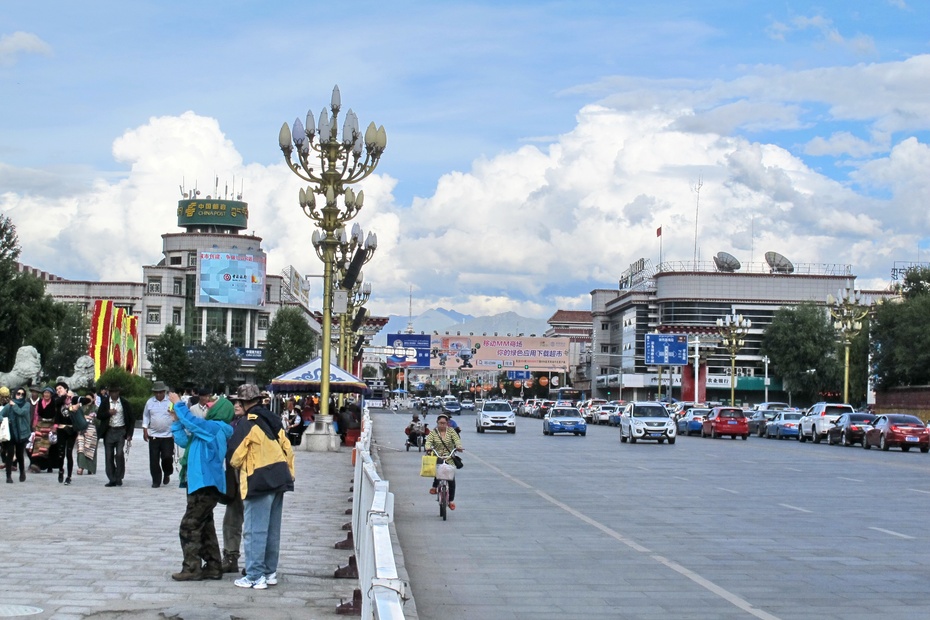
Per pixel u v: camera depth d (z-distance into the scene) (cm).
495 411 6762
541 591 1159
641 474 3039
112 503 1850
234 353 12488
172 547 1334
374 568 631
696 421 6944
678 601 1101
